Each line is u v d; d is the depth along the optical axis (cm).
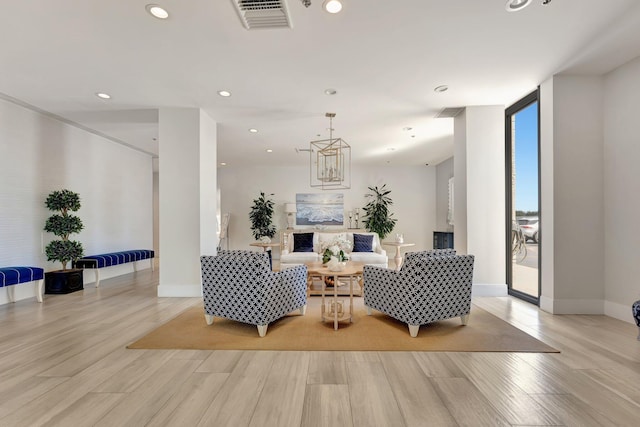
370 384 212
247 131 566
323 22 257
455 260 317
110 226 620
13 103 429
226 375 225
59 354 260
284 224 929
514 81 372
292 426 170
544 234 378
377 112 470
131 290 500
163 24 258
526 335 299
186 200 450
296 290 355
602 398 194
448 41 288
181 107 446
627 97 332
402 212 936
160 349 271
